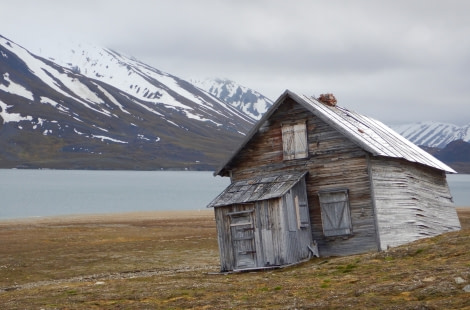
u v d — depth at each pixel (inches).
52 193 7012.8
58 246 2245.3
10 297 1125.7
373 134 1493.6
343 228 1391.5
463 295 731.4
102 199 6151.6
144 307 891.4
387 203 1408.7
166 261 1811.0
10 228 3058.6
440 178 1713.8
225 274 1337.4
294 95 1454.2
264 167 1507.1
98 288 1148.5
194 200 6097.4
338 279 976.3
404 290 798.5
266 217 1343.5
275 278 1104.8
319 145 1439.5
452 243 1109.7
